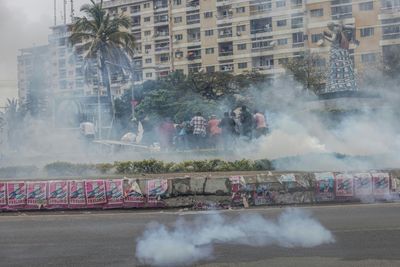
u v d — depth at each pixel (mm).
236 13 67500
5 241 7137
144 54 84688
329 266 5570
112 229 7840
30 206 9859
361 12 33906
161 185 10031
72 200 9898
